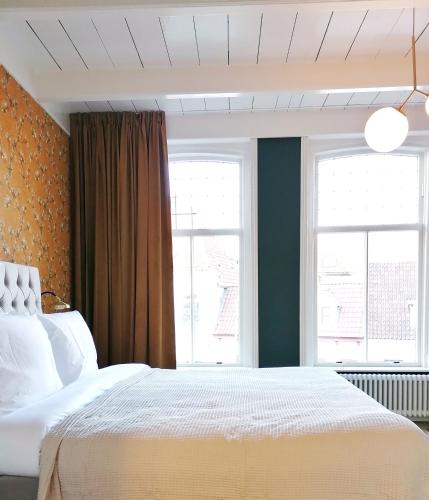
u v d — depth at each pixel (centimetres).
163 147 373
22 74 282
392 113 194
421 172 396
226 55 288
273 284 383
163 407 187
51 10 216
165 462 147
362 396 206
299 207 384
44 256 315
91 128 373
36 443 154
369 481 145
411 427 158
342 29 256
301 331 379
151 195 369
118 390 217
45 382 194
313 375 258
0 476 155
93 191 370
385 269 399
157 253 364
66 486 148
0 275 229
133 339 359
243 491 144
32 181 297
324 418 167
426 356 388
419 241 395
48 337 228
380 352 397
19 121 279
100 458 149
